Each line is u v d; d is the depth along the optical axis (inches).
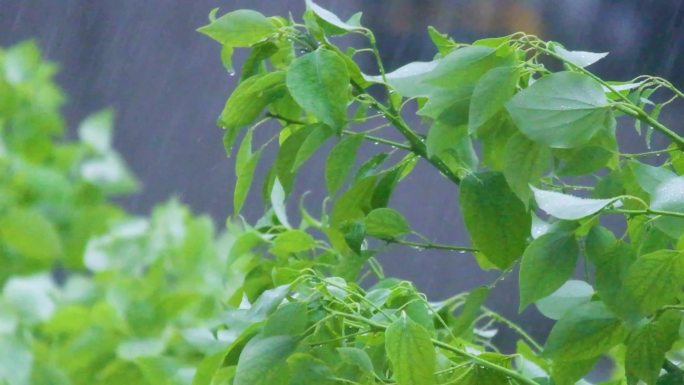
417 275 149.3
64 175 109.0
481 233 99.2
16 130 109.5
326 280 97.3
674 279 94.9
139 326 105.4
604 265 96.0
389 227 102.6
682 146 96.1
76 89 154.0
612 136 97.3
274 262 107.7
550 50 98.9
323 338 98.1
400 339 94.6
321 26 102.3
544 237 96.0
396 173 103.9
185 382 104.7
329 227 104.7
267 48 102.1
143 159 153.5
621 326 97.3
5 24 154.0
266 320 97.0
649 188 97.6
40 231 106.7
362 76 100.5
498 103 96.0
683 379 99.7
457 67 97.0
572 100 95.0
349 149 101.0
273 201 110.5
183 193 153.1
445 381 98.2
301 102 97.3
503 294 150.6
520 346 106.2
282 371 95.8
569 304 99.2
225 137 102.0
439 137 99.3
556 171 99.0
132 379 105.2
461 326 100.9
